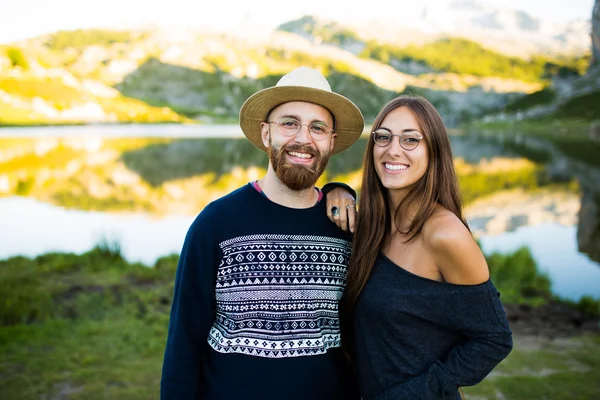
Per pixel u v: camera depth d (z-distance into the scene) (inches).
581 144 2160.4
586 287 287.7
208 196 682.2
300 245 78.1
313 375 76.0
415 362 72.8
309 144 78.3
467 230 70.1
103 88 5064.0
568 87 6063.0
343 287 81.4
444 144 74.9
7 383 151.3
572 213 585.0
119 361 166.7
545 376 159.5
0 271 253.4
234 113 5477.4
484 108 6446.9
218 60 6624.0
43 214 527.8
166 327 193.3
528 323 211.3
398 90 6840.6
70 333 186.9
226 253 77.0
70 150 1406.3
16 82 4114.2
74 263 277.0
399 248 76.1
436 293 69.7
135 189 730.8
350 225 79.9
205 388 78.5
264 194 79.8
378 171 77.2
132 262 295.1
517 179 910.4
